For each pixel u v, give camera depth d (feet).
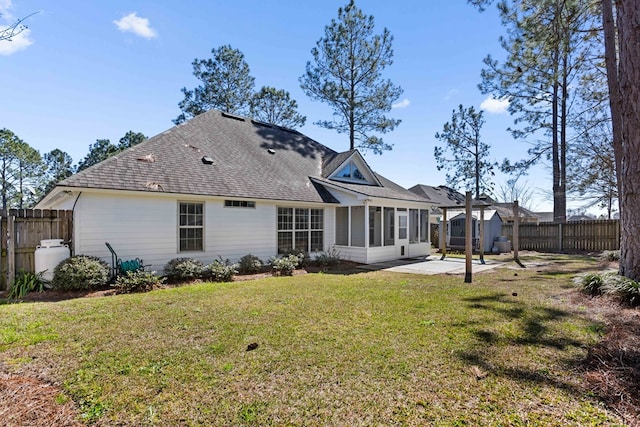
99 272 24.79
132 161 31.12
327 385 10.03
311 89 72.69
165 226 30.96
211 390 9.75
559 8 30.81
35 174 116.16
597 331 14.55
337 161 51.52
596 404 8.91
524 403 9.00
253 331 14.88
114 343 13.39
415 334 14.46
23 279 24.06
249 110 90.43
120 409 8.79
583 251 56.18
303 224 42.50
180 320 16.53
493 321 16.30
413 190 92.38
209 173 35.42
